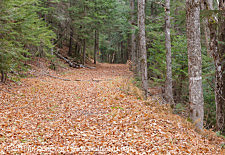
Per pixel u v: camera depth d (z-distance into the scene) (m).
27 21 11.95
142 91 10.95
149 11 23.11
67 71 22.69
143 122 7.22
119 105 9.38
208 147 6.05
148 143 5.73
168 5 11.10
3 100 10.02
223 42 8.95
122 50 49.19
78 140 5.98
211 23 9.27
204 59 11.55
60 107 9.69
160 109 8.72
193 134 6.70
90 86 14.37
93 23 27.44
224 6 8.46
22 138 6.16
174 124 7.22
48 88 13.28
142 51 10.88
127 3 29.83
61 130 6.80
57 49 27.53
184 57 12.48
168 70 11.07
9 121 7.57
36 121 7.80
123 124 7.12
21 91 11.95
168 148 5.51
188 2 7.05
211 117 10.92
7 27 10.45
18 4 11.21
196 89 7.18
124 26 22.42
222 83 9.10
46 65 21.36
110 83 15.11
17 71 15.68
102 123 7.37
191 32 7.07
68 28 28.08
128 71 23.86
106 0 26.72
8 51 10.62
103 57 57.84
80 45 30.50
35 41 13.32
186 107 11.71
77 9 26.50
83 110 9.10
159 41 14.65
